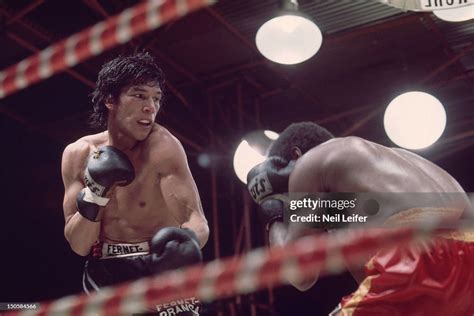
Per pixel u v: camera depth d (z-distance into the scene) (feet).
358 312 7.18
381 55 26.37
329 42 25.17
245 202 27.32
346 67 27.20
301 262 4.37
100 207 9.01
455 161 30.25
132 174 8.97
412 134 18.98
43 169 29.17
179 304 8.80
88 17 22.98
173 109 28.89
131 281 9.07
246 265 4.34
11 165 28.22
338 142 7.92
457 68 27.27
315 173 7.82
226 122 28.55
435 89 27.71
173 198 9.11
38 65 5.71
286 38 15.85
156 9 4.90
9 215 27.86
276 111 30.96
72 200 9.50
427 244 7.11
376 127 31.01
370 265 7.23
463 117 30.17
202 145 30.58
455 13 11.46
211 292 4.37
